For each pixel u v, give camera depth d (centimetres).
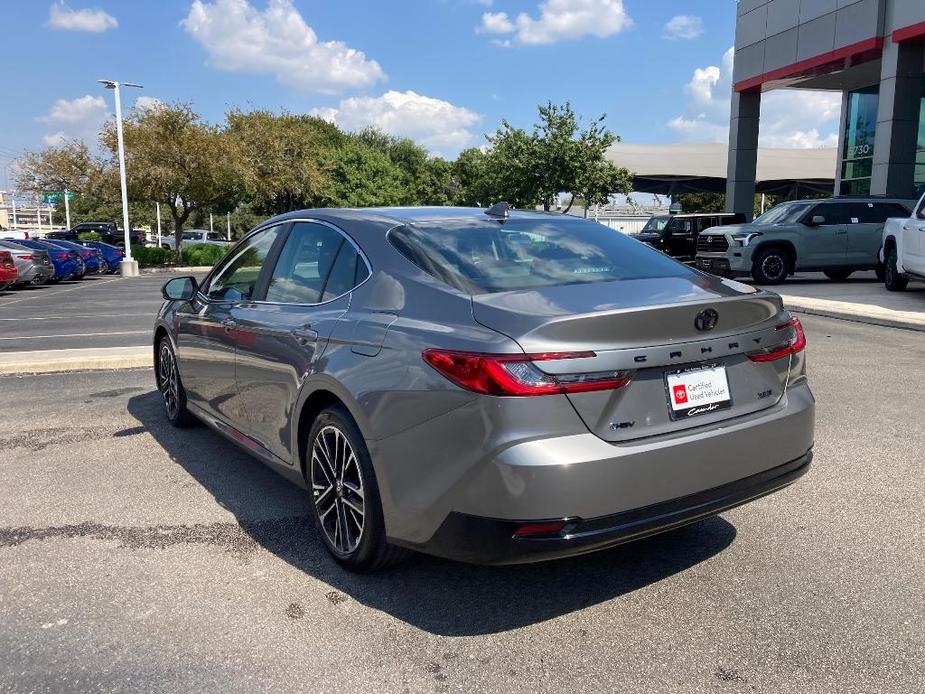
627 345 274
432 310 302
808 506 407
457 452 271
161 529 391
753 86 2492
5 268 2041
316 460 351
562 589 325
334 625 297
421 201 7356
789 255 1627
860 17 1997
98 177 3566
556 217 416
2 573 344
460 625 297
